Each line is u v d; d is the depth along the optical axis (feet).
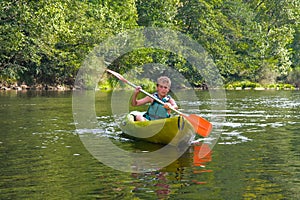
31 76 78.38
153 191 13.56
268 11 134.72
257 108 40.75
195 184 14.30
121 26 83.15
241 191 13.56
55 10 70.95
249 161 17.51
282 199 12.87
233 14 120.06
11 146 20.38
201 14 102.37
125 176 15.24
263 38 120.47
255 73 112.88
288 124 28.43
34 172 15.70
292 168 16.35
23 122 28.55
